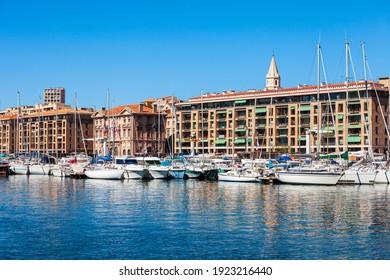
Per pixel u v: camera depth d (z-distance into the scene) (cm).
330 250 4659
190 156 15550
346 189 9650
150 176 12475
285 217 6269
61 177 13600
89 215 6450
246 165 13462
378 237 5147
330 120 18575
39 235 5228
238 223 5862
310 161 12162
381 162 11894
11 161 16050
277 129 19962
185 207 7156
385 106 18388
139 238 5094
